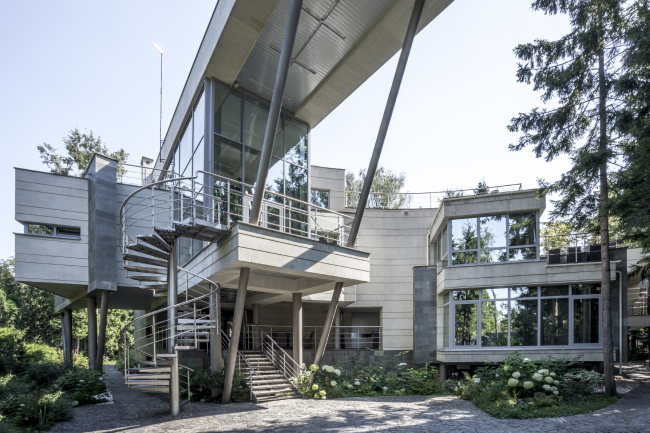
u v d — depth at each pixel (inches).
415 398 526.0
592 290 618.8
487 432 329.7
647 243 564.1
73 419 393.1
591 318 615.8
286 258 460.8
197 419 383.2
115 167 701.3
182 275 611.5
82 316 1432.1
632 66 494.3
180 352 611.8
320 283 562.6
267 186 601.0
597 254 643.5
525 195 644.1
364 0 466.6
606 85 514.6
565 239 1088.8
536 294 633.0
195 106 605.0
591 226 585.3
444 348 688.4
